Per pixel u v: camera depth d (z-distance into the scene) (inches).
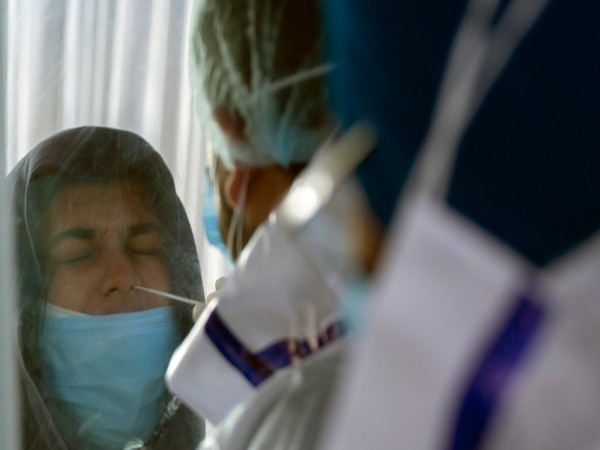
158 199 55.4
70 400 53.6
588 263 17.2
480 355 16.8
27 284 52.7
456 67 19.0
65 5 51.7
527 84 18.6
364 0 21.5
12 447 40.3
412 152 20.2
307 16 26.7
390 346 17.2
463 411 16.7
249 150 28.4
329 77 25.5
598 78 18.7
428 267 17.1
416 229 17.3
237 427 24.0
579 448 16.8
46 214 53.0
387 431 17.1
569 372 16.7
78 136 53.3
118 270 54.6
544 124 18.5
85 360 53.6
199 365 28.3
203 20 29.6
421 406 16.9
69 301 53.7
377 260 21.3
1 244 38.8
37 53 51.8
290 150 27.7
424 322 17.0
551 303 16.9
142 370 54.9
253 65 27.6
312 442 21.5
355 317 22.4
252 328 27.5
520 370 16.7
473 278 16.9
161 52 53.3
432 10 20.0
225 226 31.0
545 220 18.2
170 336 55.7
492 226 18.1
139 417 55.2
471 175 18.3
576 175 18.3
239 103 28.1
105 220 54.2
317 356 24.0
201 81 30.2
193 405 28.8
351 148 21.6
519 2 18.9
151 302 55.4
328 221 22.2
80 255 53.8
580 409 16.8
